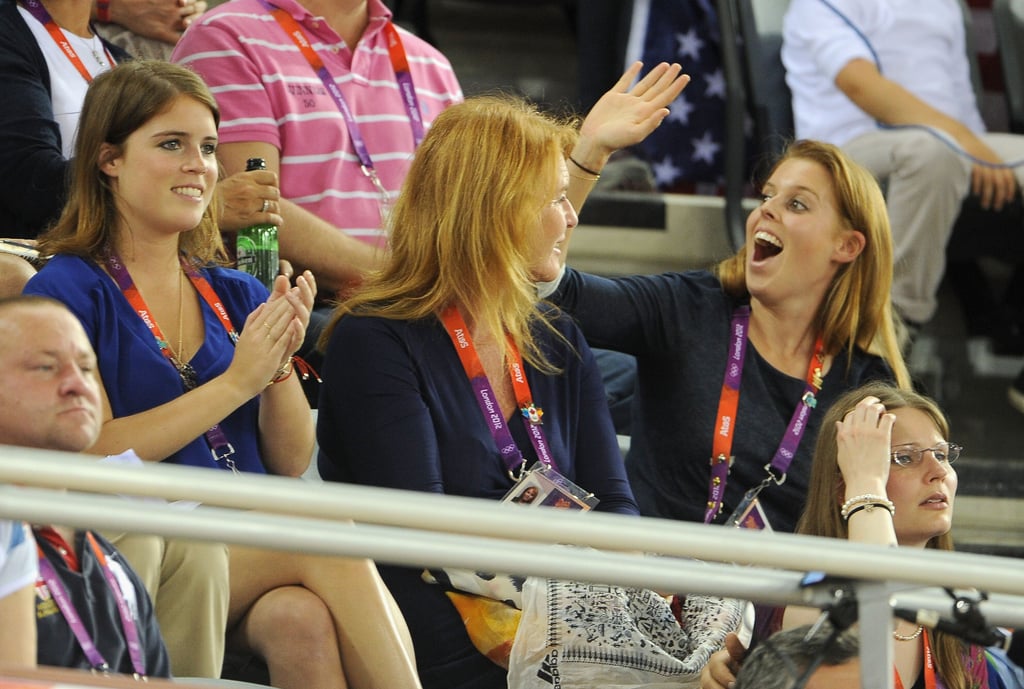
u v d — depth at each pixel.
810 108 21.06
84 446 9.59
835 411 11.84
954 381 21.42
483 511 6.50
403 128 16.05
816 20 21.06
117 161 11.70
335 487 6.48
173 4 16.67
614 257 20.83
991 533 18.30
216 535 6.39
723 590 6.89
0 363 9.49
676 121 21.23
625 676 10.48
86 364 9.67
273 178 14.12
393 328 11.71
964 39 21.86
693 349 13.45
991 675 11.59
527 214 11.96
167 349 11.65
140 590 9.45
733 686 9.06
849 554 6.76
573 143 13.14
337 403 11.68
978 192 20.64
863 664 6.95
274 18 15.77
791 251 13.46
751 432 13.24
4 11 14.84
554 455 11.88
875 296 13.74
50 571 8.90
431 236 11.96
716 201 21.03
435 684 11.03
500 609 11.05
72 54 14.97
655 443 13.46
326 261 15.02
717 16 20.84
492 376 11.95
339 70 15.89
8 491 6.35
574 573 6.69
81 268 11.57
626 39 21.45
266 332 11.33
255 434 11.93
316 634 10.42
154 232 11.76
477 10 25.45
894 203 20.05
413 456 11.33
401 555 6.54
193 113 11.80
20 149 14.25
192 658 10.28
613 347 13.45
